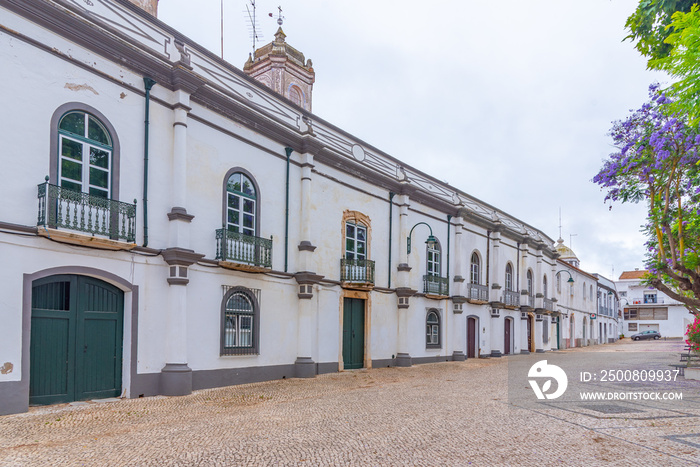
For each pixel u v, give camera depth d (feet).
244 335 44.65
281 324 48.32
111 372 35.09
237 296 44.27
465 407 33.68
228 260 41.88
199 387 39.81
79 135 33.32
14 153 29.76
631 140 35.42
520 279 98.99
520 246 99.71
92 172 33.94
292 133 50.47
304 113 53.52
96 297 34.47
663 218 34.50
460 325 76.48
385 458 21.27
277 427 27.12
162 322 37.63
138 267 36.29
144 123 37.37
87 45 33.94
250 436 24.99
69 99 32.78
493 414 31.14
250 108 46.09
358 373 54.34
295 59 70.38
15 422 26.96
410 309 66.49
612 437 24.97
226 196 43.50
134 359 35.63
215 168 42.73
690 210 38.88
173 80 39.24
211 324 41.24
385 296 63.00
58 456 21.18
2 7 29.68
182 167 39.06
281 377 47.75
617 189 37.22
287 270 49.44
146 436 24.79
